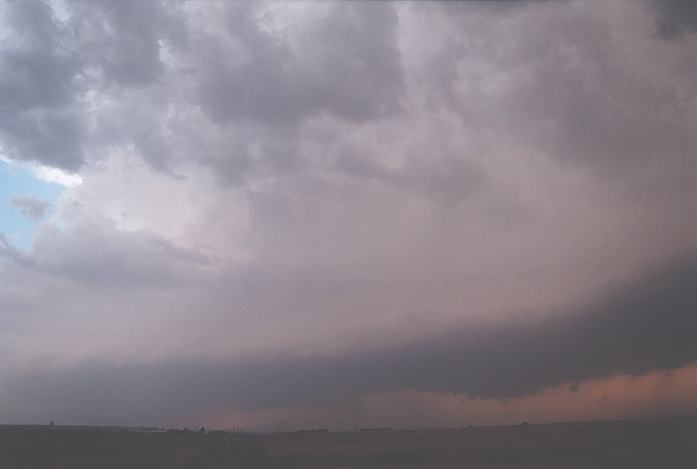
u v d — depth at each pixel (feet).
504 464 97.45
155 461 105.09
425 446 118.62
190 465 100.37
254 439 135.23
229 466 99.91
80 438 127.03
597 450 106.52
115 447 119.14
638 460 95.71
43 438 125.70
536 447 111.86
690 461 93.45
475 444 120.67
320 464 101.81
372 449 115.34
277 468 99.76
